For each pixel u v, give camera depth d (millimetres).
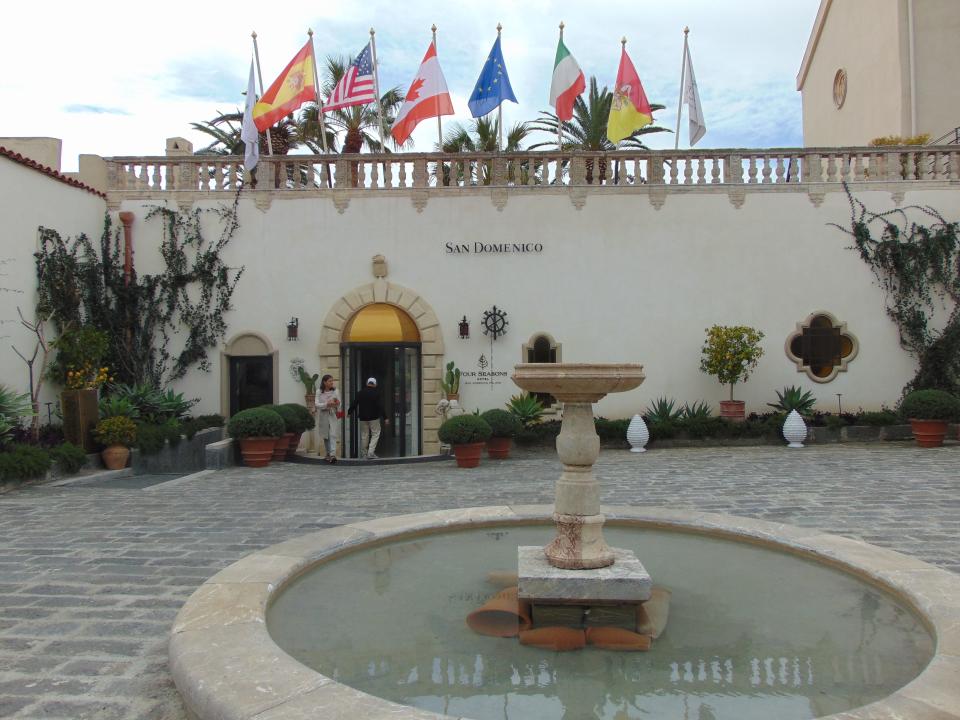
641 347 17297
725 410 16766
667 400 17281
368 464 14898
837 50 24734
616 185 17406
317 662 3939
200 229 17391
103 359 16750
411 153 17312
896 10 20766
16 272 14328
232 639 3848
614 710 3377
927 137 18953
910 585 4770
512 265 17312
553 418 17281
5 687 4043
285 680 3340
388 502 10000
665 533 6816
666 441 16516
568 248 17328
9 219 14109
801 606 4805
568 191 17359
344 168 17391
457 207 17328
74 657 4461
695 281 17375
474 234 17328
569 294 17312
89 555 7000
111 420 13516
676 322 17344
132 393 15602
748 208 17406
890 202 17406
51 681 4117
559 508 4941
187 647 3742
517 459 15273
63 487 11492
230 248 17422
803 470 12453
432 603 4895
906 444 15992
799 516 8586
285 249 17375
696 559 5934
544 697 3521
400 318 17359
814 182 17391
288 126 31109
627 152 17391
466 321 17188
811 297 17375
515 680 3715
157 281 17281
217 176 17469
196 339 17219
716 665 3889
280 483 11992
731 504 9406
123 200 17422
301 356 17250
